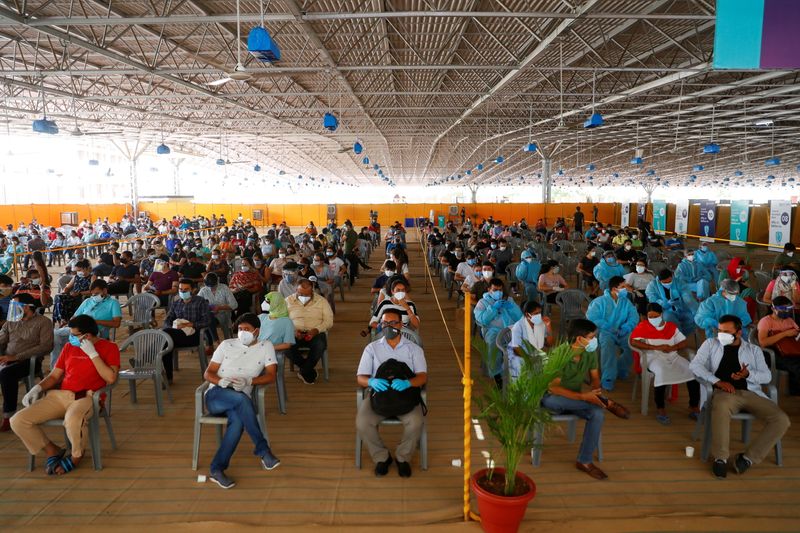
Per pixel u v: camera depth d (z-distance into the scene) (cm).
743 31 337
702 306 616
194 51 1518
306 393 600
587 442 409
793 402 552
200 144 3750
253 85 1988
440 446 461
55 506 370
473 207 3991
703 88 1892
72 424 411
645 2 1112
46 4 1008
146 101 2075
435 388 613
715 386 427
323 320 639
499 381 587
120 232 2534
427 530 340
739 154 3981
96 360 431
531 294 933
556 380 418
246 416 413
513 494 331
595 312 619
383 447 413
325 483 398
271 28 1290
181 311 644
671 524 345
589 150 3978
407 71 1720
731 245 2152
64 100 2234
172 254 1397
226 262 1138
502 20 1239
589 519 350
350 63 1590
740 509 362
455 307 1078
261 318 570
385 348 445
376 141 3444
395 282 615
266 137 3219
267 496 381
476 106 2152
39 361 542
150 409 549
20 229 2627
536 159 4547
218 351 454
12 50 1532
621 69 1331
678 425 501
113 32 1353
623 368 614
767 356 497
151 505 370
